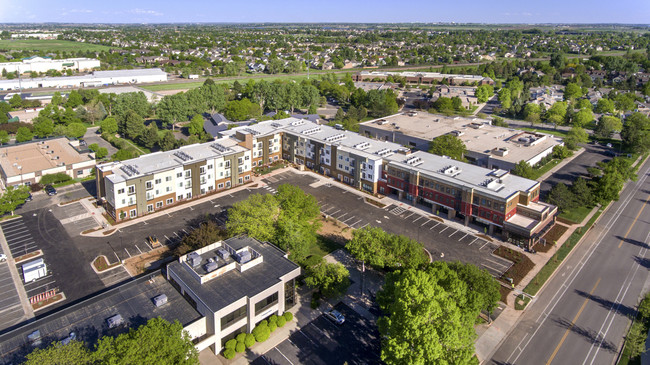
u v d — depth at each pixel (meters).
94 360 53.47
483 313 80.31
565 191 117.06
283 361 68.31
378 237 89.19
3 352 61.03
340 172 144.62
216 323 67.06
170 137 164.25
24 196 117.38
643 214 123.12
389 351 58.66
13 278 89.25
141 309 70.25
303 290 86.31
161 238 105.62
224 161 134.50
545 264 96.50
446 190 117.06
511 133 187.00
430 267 74.62
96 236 106.25
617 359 69.69
